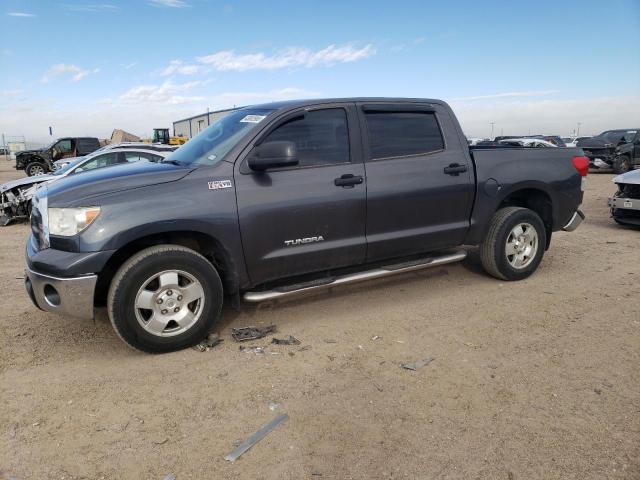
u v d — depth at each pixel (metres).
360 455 2.56
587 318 4.32
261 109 4.35
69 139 24.58
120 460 2.55
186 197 3.70
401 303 4.79
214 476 2.43
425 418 2.87
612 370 3.39
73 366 3.59
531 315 4.41
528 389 3.16
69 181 3.91
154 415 2.95
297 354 3.72
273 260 4.05
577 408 2.93
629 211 8.28
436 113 4.88
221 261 4.05
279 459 2.54
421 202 4.65
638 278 5.50
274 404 3.04
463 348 3.78
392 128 4.60
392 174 4.48
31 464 2.53
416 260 4.86
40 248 3.72
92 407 3.04
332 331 4.15
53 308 3.61
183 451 2.62
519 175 5.16
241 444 2.66
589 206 11.61
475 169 4.95
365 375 3.38
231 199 3.83
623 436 2.66
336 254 4.32
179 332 3.75
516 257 5.33
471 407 2.97
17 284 5.69
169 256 3.62
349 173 4.29
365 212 4.38
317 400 3.08
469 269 5.89
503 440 2.65
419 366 3.49
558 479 2.36
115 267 3.83
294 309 4.67
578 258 6.45
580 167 5.57
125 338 3.59
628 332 4.01
